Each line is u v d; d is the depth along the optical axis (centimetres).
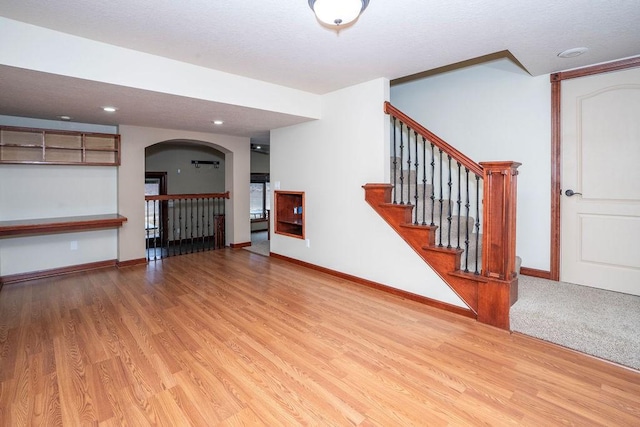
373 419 167
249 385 194
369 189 360
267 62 308
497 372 206
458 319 283
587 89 311
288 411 173
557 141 329
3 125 391
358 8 184
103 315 295
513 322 261
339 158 400
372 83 358
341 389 191
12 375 203
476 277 275
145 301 331
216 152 838
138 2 206
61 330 265
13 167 403
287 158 482
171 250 644
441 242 318
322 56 291
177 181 780
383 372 207
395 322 279
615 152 299
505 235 261
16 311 304
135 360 221
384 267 355
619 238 300
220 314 297
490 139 376
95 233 462
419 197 406
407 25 232
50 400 180
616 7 206
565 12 212
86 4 208
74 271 443
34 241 416
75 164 429
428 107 432
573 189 323
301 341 247
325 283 388
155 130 491
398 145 465
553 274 338
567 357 222
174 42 264
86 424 163
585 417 167
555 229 334
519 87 353
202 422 165
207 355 227
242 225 607
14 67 235
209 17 224
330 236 420
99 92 299
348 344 242
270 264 481
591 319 245
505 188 259
